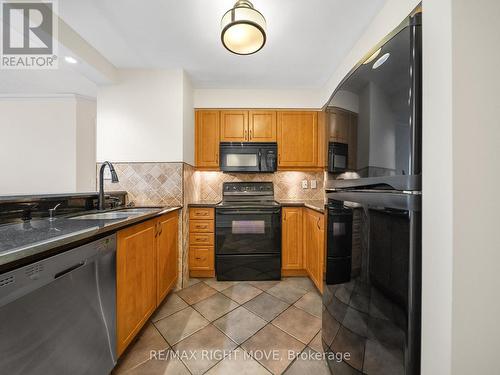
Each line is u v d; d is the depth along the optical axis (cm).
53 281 86
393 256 75
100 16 149
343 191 108
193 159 264
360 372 91
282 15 149
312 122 272
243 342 144
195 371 122
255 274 237
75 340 95
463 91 62
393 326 74
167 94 221
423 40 70
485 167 63
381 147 79
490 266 63
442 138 65
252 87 264
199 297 202
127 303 129
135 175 221
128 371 122
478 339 63
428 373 67
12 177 306
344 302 105
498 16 64
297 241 243
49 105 307
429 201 67
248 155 267
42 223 123
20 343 76
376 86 82
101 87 219
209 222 242
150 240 159
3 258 64
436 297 66
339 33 168
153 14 147
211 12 146
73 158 308
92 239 103
